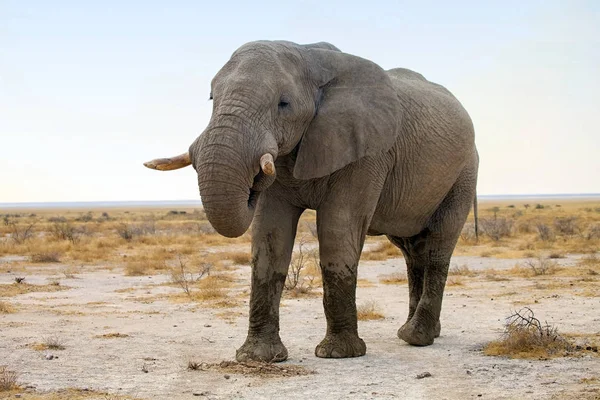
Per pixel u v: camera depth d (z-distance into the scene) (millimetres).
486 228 49031
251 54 9461
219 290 19953
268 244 10523
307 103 9680
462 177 12719
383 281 22719
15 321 14828
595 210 119688
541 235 42688
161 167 9109
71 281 24000
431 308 12195
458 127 12258
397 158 11219
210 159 8555
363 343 11023
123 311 16547
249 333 10664
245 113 8859
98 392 8789
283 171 10203
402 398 8430
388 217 11758
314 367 10188
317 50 10234
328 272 10523
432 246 12547
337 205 10344
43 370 10141
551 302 16656
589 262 27281
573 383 9047
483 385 9047
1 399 8359
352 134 10000
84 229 63438
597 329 12969
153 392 8812
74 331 13625
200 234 55438
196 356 11211
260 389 8898
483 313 15414
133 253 38219
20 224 92562
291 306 17000
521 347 11203
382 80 10422
